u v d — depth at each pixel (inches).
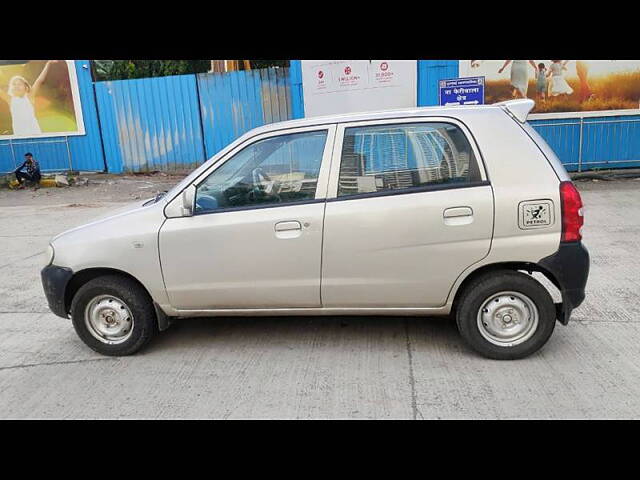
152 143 535.8
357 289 138.4
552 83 419.8
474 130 132.8
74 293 155.0
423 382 129.4
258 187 141.8
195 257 142.1
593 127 428.1
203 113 521.0
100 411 123.6
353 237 135.0
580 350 142.0
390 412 117.6
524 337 136.3
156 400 127.3
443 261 133.3
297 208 137.4
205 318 178.1
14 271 248.1
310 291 140.2
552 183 129.4
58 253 149.3
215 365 143.9
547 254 129.5
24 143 547.2
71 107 535.2
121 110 530.9
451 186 132.4
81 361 150.6
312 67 429.1
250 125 518.0
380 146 136.7
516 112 136.6
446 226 131.6
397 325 164.7
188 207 140.9
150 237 142.8
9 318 188.1
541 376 129.3
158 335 165.6
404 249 134.0
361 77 425.4
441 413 116.3
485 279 134.3
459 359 140.3
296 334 161.6
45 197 465.7
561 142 433.1
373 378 132.6
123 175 542.9
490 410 116.3
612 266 213.5
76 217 374.9
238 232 139.0
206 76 511.8
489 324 136.6
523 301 134.7
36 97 533.3
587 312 168.4
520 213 128.8
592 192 373.7
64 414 123.1
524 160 131.3
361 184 136.8
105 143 542.6
